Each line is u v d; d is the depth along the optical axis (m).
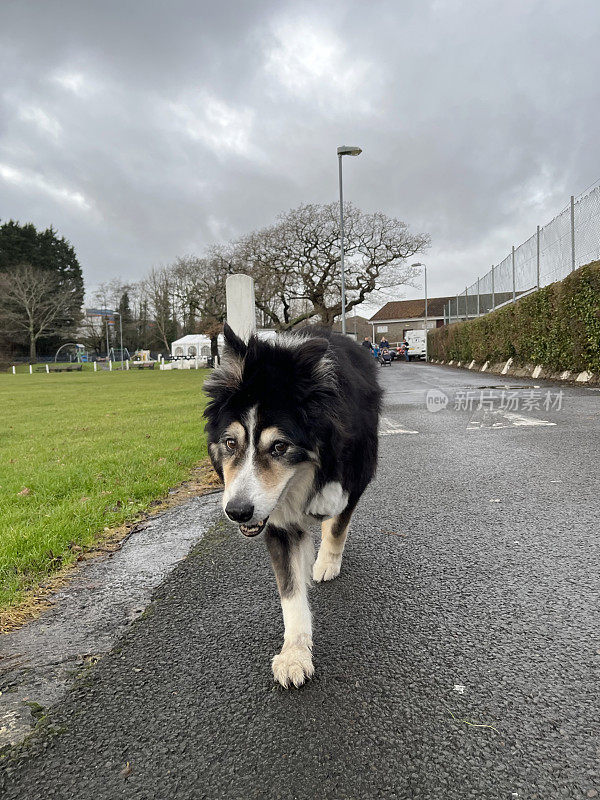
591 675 2.28
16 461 7.70
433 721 2.04
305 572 2.73
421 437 8.22
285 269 40.28
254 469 2.47
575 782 1.72
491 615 2.83
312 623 2.81
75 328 72.94
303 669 2.33
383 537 4.03
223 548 4.03
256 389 2.55
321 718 2.09
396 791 1.71
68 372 51.94
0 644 2.76
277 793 1.73
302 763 1.85
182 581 3.47
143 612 3.07
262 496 2.40
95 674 2.46
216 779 1.80
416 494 5.10
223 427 2.63
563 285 15.07
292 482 2.64
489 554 3.62
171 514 4.95
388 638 2.66
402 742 1.94
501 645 2.55
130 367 58.84
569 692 2.18
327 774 1.80
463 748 1.89
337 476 2.73
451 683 2.28
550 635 2.61
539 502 4.65
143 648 2.68
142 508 5.07
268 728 2.04
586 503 4.55
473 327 26.95
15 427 11.91
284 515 2.68
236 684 2.35
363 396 3.30
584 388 13.38
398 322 81.69
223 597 3.22
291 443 2.52
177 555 3.93
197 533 4.41
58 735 2.05
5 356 65.44
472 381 18.34
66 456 7.75
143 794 1.75
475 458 6.54
